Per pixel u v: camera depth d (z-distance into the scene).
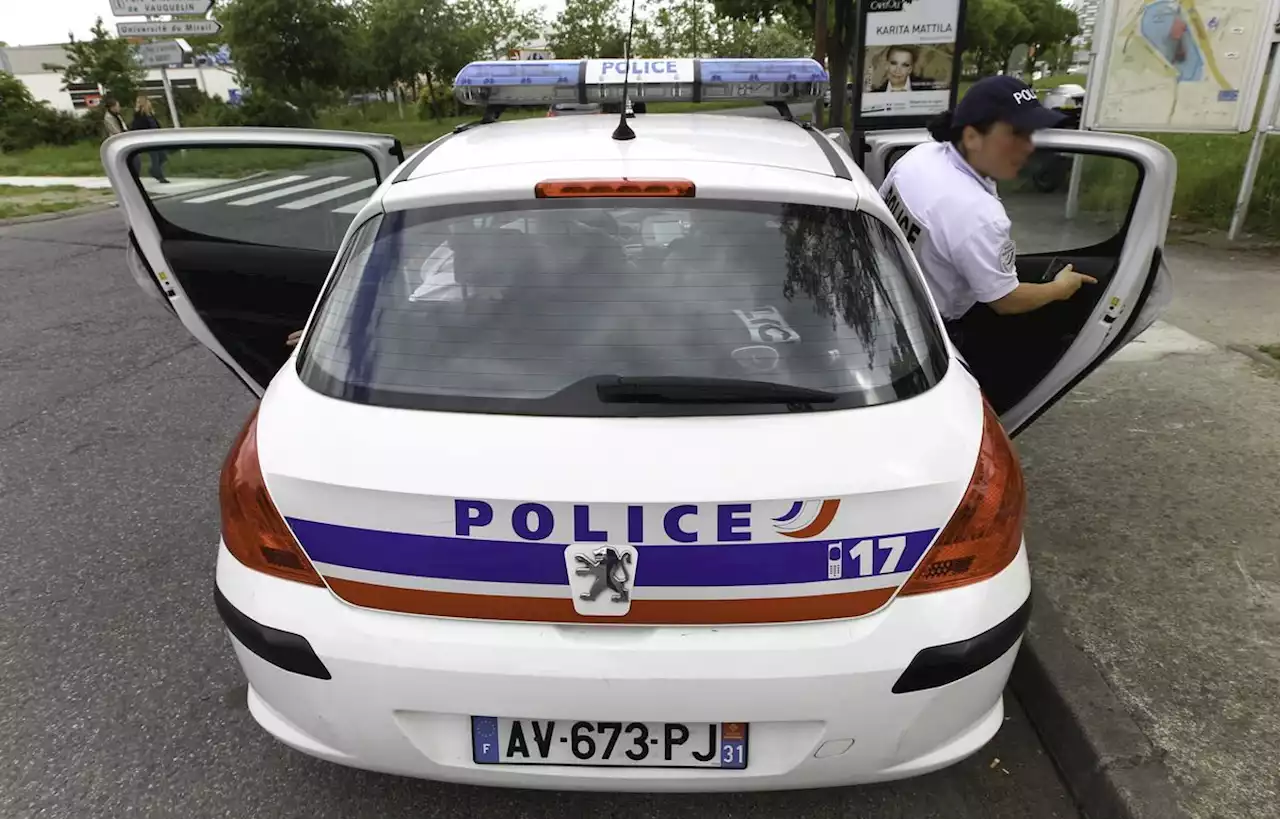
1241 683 2.52
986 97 2.82
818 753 1.75
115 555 3.48
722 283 1.93
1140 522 3.37
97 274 8.31
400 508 1.68
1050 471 3.77
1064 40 48.94
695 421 1.74
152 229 3.19
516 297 1.92
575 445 1.70
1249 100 7.42
